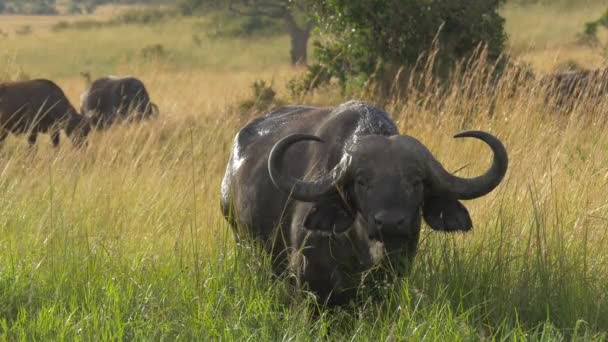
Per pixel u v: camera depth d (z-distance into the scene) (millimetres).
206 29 173375
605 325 18297
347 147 16641
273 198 18875
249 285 19359
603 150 27406
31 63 139375
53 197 26688
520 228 21781
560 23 120062
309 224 16734
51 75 125750
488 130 29797
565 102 32312
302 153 18469
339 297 18016
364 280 17625
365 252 17203
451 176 16328
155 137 36812
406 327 16828
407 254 17078
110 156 34188
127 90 60812
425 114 32000
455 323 17141
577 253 20641
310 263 17797
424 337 16453
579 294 18797
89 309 18297
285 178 16766
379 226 15570
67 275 19922
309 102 45031
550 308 18719
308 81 47375
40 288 19469
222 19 174125
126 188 27531
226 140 34875
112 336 16891
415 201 15992
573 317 18250
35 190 28422
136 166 30406
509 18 126625
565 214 22641
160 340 16906
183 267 20188
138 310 18188
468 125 31000
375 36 43875
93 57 146375
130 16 196375
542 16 124750
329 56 45875
